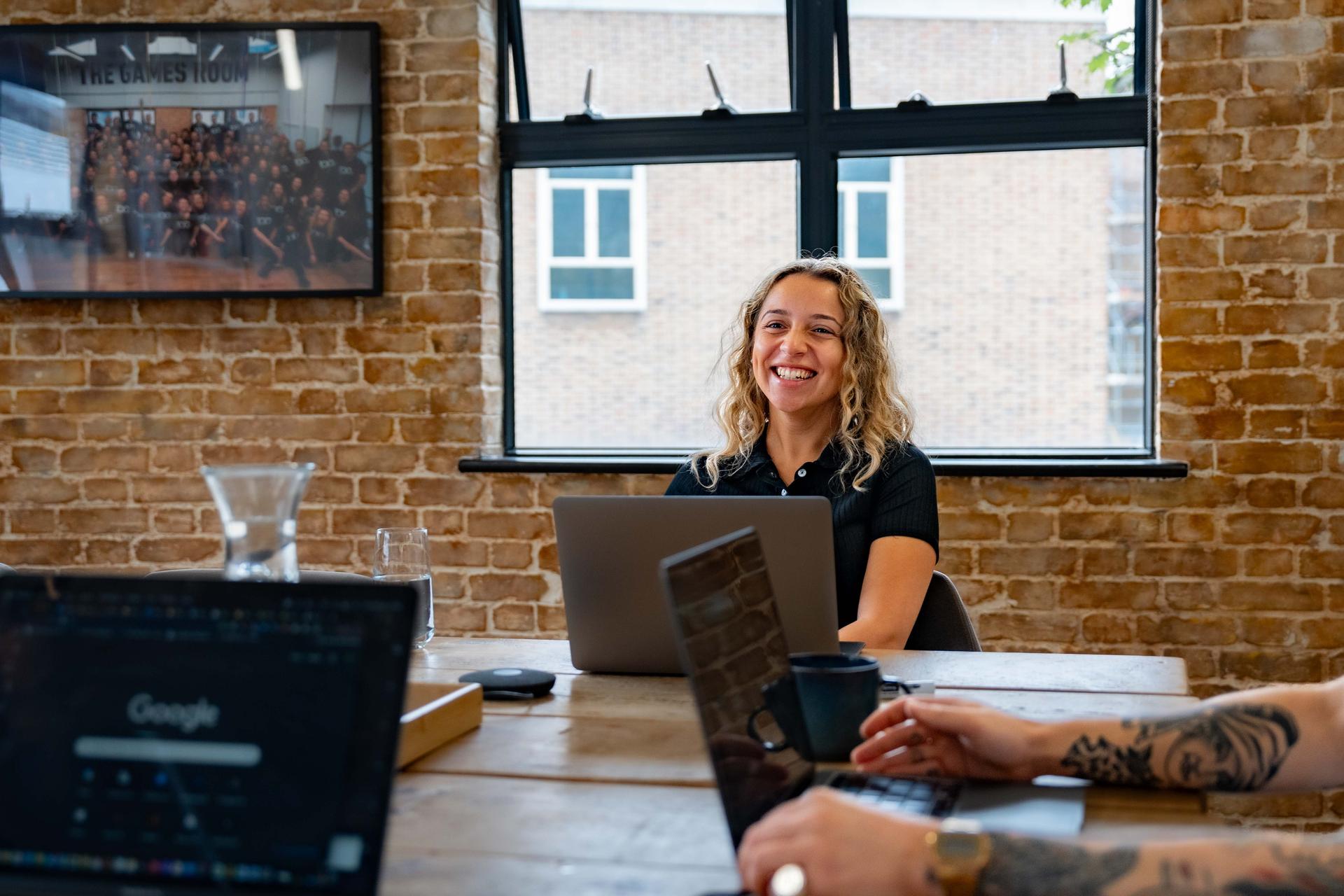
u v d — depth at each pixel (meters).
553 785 1.10
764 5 3.51
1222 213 3.06
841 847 0.80
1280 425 3.05
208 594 0.81
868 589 2.05
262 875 0.74
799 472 2.25
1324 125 3.00
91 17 3.49
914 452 2.19
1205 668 3.11
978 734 1.08
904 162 3.48
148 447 3.54
